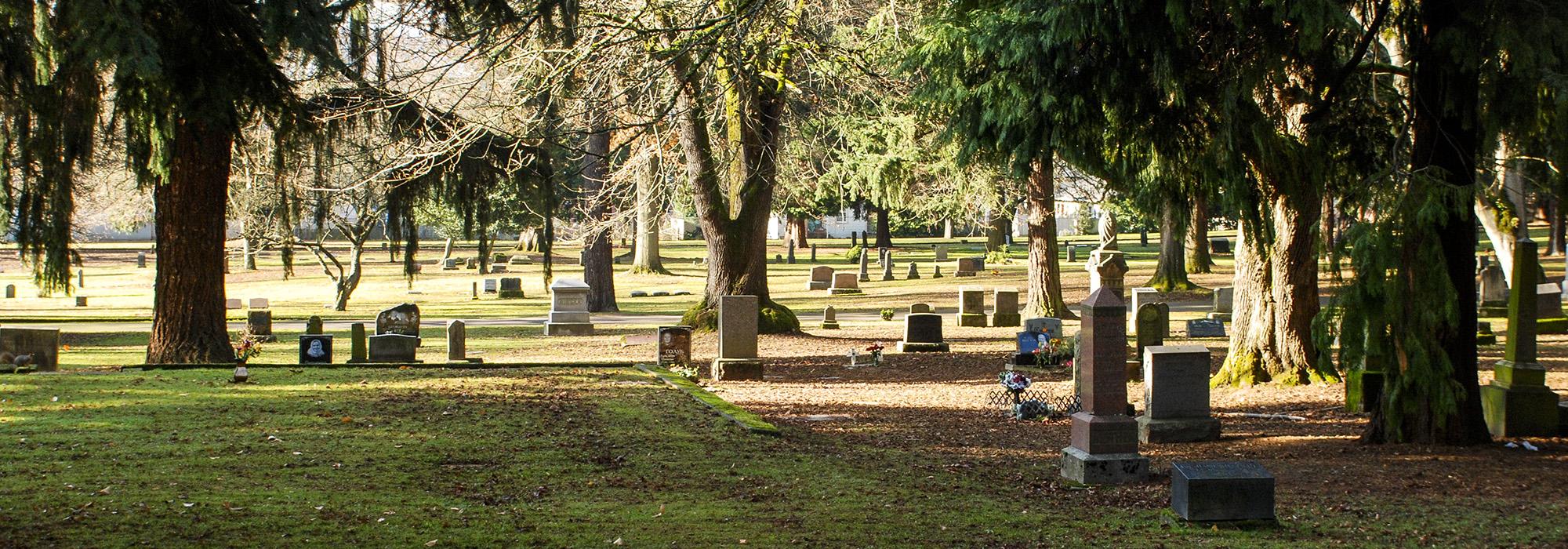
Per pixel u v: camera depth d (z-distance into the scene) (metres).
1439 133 13.25
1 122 16.80
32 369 19.81
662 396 17.36
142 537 8.57
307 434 13.34
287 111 14.96
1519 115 12.48
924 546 9.23
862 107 31.48
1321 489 11.65
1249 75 13.18
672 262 74.50
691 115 25.05
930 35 20.08
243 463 11.59
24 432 12.90
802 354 28.30
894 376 24.08
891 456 13.79
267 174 30.36
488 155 28.27
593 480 11.59
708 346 29.58
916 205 41.09
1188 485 9.95
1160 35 12.99
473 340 33.47
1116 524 10.09
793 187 37.47
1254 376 20.42
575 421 14.91
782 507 10.61
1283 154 14.81
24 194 17.91
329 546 8.65
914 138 34.25
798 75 30.36
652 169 37.38
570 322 35.03
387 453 12.43
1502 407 14.81
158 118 12.65
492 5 15.30
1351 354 13.08
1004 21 14.16
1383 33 15.84
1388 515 10.39
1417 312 12.99
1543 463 13.00
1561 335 29.67
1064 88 13.84
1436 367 13.36
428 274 65.19
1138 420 15.64
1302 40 12.53
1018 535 9.65
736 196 32.78
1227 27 13.38
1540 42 11.65
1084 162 15.12
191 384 17.41
